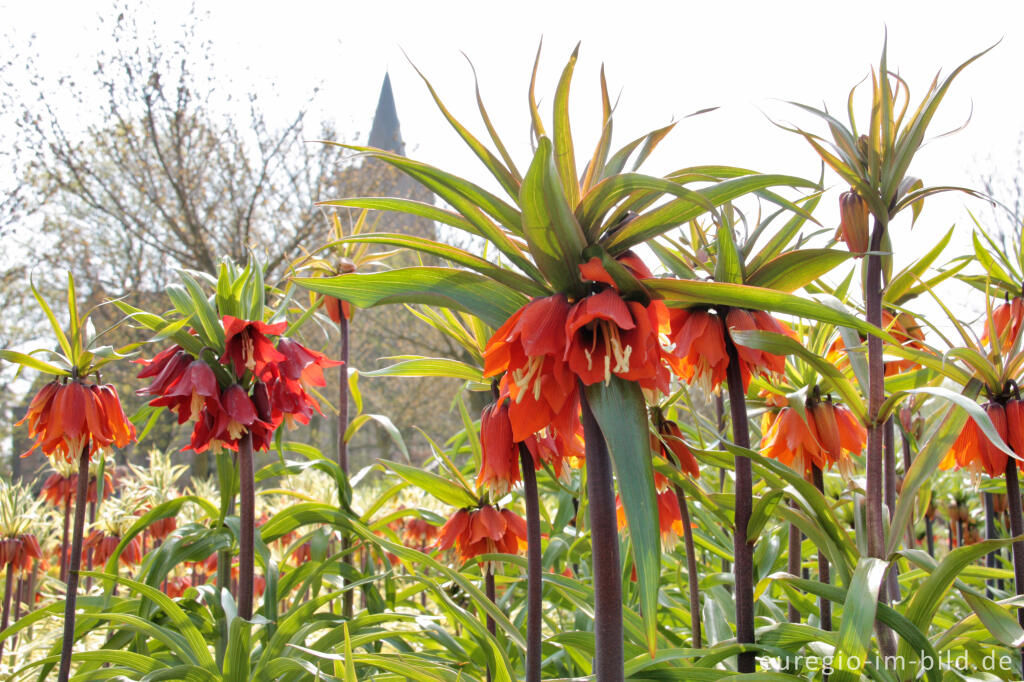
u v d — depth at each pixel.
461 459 5.99
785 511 2.20
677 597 3.79
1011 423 2.22
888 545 2.07
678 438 2.43
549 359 1.74
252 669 2.89
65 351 2.96
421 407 24.45
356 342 23.20
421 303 1.79
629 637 2.56
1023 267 3.04
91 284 20.70
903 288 2.74
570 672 3.27
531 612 2.26
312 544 3.72
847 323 1.61
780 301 1.62
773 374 2.40
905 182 2.41
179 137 18.25
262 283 2.93
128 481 4.79
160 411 3.53
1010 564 3.94
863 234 2.39
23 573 4.41
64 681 2.83
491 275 1.79
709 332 2.06
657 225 1.73
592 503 1.73
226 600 2.79
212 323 2.76
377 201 1.83
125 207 19.59
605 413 1.59
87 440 2.91
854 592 1.90
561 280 1.71
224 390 2.83
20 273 19.33
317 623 2.90
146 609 3.25
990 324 2.28
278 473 3.57
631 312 1.64
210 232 19.28
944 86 2.16
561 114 1.66
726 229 2.06
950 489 4.86
